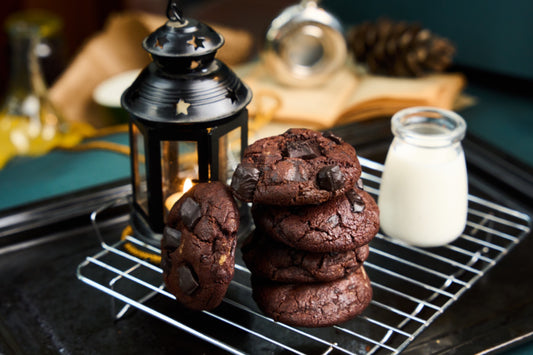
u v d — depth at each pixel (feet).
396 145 2.51
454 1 3.59
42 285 2.47
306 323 2.26
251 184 2.19
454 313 2.39
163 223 2.41
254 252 2.32
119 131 3.24
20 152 3.23
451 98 3.37
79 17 5.34
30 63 3.53
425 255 2.58
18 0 5.02
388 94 3.25
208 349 2.29
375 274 2.51
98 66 3.78
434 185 2.45
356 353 2.27
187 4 4.64
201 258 2.17
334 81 3.45
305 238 2.22
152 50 2.27
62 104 3.63
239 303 2.39
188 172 2.37
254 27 4.25
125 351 2.29
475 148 2.96
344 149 2.28
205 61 2.31
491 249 2.60
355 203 2.27
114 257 2.51
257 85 3.43
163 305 2.39
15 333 2.34
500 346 2.30
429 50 3.41
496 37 3.54
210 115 2.29
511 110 3.43
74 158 3.14
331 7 4.21
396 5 3.84
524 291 2.46
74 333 2.33
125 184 2.78
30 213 2.65
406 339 2.29
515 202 2.80
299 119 3.17
